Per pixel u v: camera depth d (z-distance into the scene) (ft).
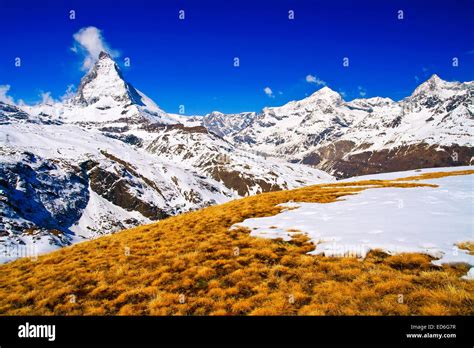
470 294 38.09
